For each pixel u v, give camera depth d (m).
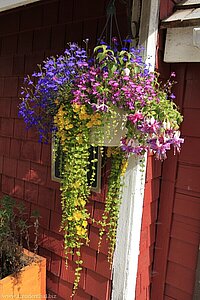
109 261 1.95
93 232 2.03
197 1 1.73
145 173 1.82
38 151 2.32
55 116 1.63
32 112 1.72
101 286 2.02
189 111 1.86
